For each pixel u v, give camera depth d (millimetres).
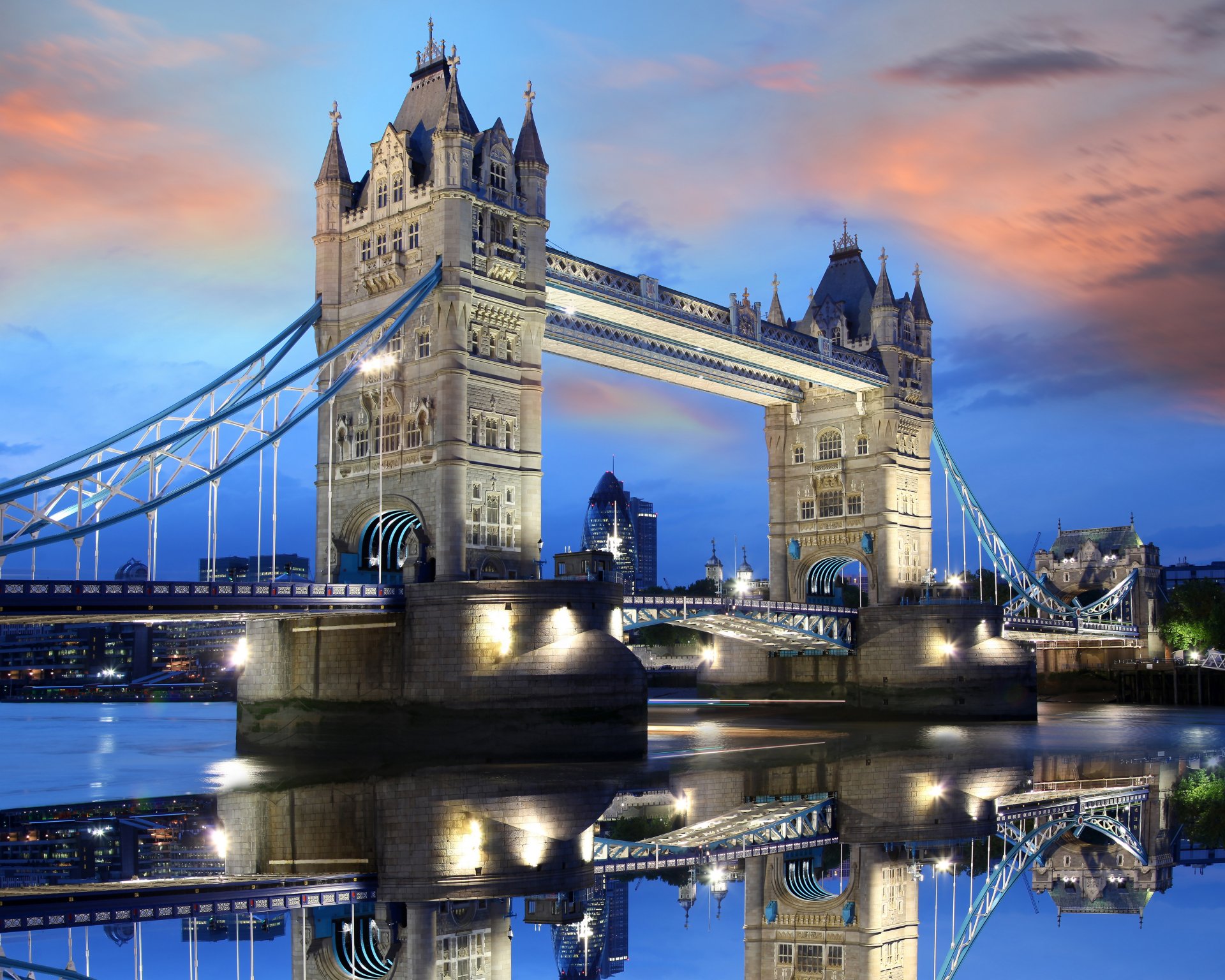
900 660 119812
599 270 93688
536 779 65312
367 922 34219
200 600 67750
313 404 78688
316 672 81750
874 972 32812
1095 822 52000
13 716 155875
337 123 91188
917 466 128125
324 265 89375
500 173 86438
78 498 66625
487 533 82562
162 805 55375
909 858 44938
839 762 76500
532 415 85812
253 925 33562
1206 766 74750
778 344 110875
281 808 53531
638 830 49156
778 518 131375
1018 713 118188
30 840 45750
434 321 82375
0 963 28875
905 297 130250
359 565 87000
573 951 32562
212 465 73312
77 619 67500
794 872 43000
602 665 75312
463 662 75375
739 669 134750
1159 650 198875
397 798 56781
